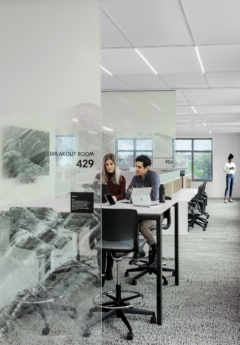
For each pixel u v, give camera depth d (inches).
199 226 333.7
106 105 313.0
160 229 125.8
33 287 109.4
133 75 253.4
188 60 216.5
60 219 107.7
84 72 107.0
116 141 312.3
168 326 123.7
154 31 170.9
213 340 113.3
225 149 645.9
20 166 109.6
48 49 108.7
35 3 109.1
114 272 187.9
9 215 110.0
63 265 108.0
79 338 107.1
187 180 388.8
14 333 109.7
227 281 171.6
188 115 417.4
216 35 175.5
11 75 110.3
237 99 330.0
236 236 285.0
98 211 105.8
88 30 106.9
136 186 172.1
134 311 126.8
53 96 108.3
